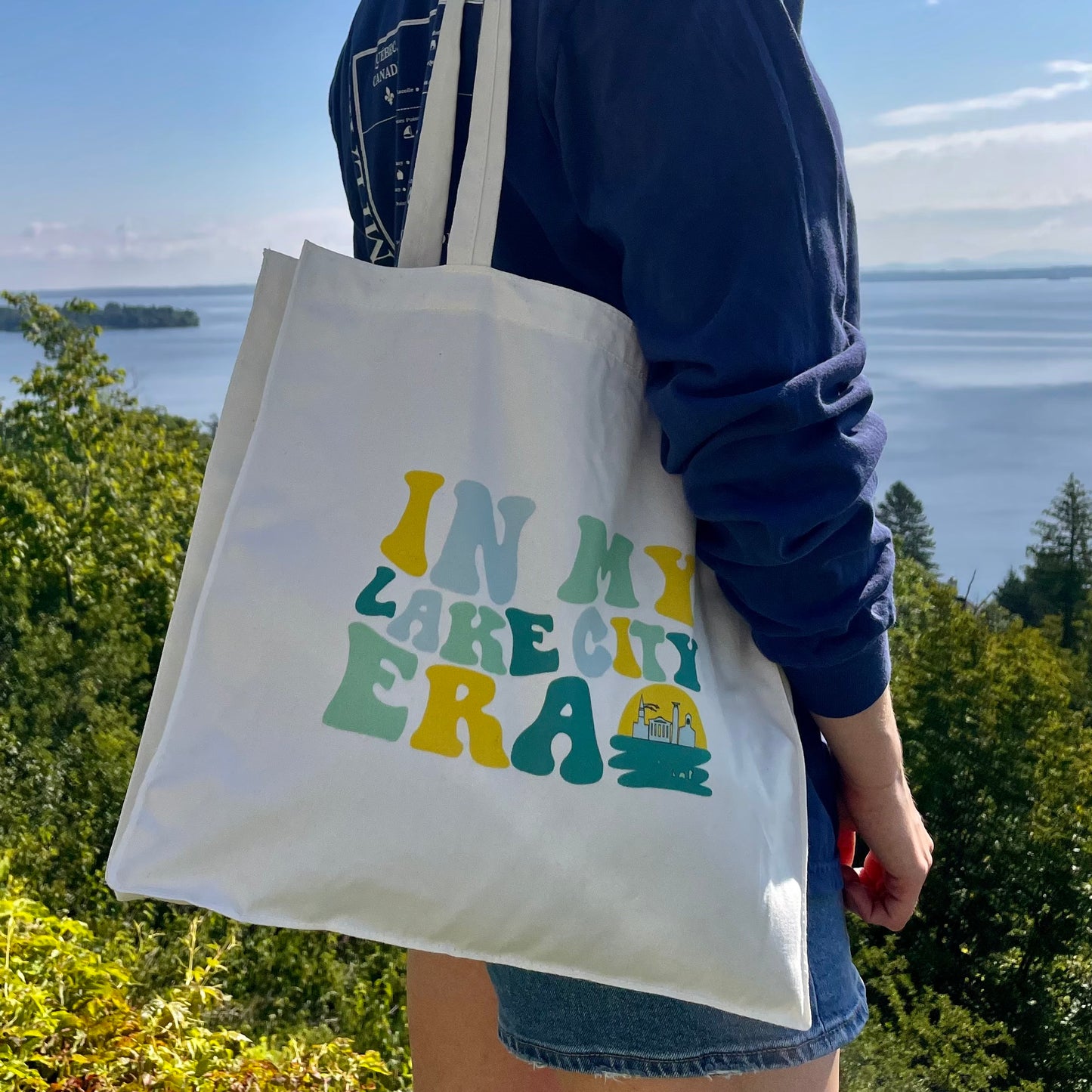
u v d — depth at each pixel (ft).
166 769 2.28
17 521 76.64
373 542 2.46
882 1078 50.24
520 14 2.54
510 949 2.39
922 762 73.00
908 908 3.06
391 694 2.37
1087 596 106.32
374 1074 11.15
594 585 2.53
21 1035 6.59
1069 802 68.33
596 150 2.41
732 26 2.29
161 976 12.78
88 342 84.28
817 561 2.39
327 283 2.56
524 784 2.37
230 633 2.36
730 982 2.44
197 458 87.76
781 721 2.68
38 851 47.91
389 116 3.16
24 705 67.05
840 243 2.42
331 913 2.32
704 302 2.30
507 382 2.55
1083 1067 62.28
